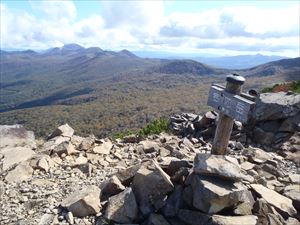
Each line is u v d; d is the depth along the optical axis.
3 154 3.17
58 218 2.08
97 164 3.16
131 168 2.40
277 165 3.20
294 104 4.16
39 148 3.62
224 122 2.19
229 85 2.11
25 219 2.10
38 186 2.63
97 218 2.07
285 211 2.01
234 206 1.88
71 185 2.65
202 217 1.81
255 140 4.18
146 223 1.95
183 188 2.05
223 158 2.06
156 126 5.12
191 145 3.85
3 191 2.51
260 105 4.29
